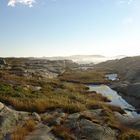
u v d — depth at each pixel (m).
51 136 20.73
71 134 21.75
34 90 40.53
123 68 117.38
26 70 77.44
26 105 29.69
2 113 24.16
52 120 24.92
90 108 32.41
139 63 109.25
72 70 130.38
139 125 24.98
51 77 81.62
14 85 41.22
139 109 36.91
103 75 97.75
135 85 53.97
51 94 39.28
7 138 19.69
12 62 116.38
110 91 57.75
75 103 33.41
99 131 22.09
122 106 39.78
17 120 23.67
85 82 75.12
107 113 28.50
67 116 27.03
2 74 56.00
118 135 21.88
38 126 23.27
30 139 19.72
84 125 23.38
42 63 125.38
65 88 50.41
